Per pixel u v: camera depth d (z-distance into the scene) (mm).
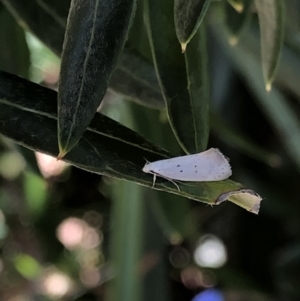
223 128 285
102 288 438
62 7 172
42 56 436
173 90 150
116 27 124
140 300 267
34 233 478
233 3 171
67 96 122
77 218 514
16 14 173
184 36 128
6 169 477
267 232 422
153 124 243
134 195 274
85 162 132
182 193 131
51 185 493
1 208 482
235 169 405
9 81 135
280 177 409
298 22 212
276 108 281
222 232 444
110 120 136
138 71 177
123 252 272
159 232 293
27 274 430
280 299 380
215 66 354
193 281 475
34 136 133
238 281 378
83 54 123
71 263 469
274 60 160
